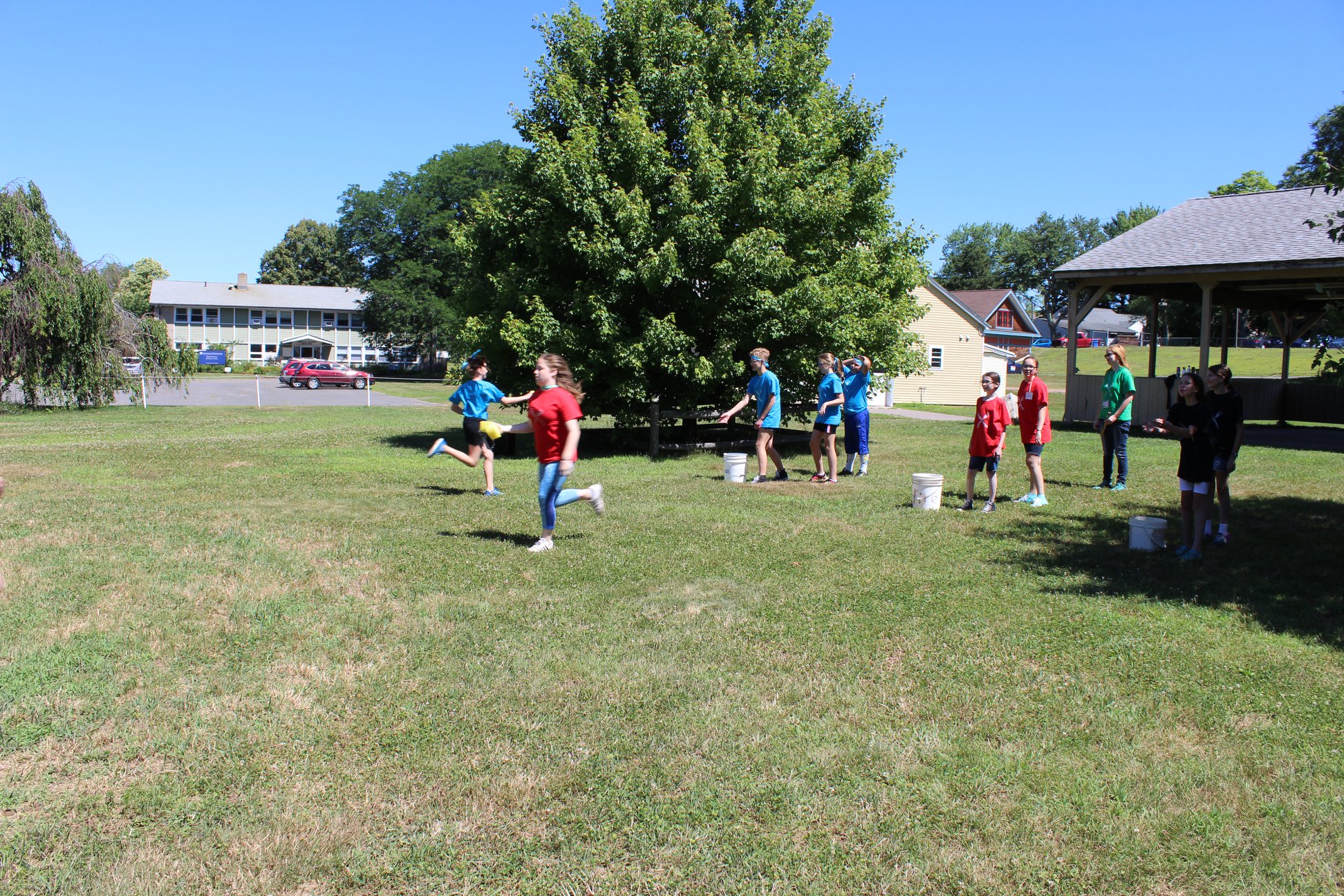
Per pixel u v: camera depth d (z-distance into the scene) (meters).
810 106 16.42
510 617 5.64
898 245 17.50
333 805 3.39
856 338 15.80
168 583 6.23
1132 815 3.38
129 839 3.14
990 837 3.23
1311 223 7.13
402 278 65.62
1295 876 3.01
